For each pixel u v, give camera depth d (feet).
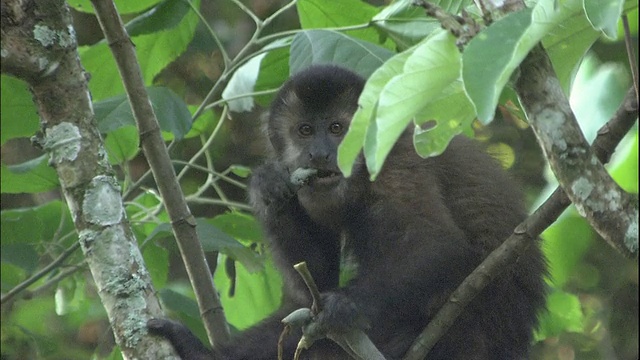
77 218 28.04
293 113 38.55
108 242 27.84
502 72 18.86
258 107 55.72
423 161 35.50
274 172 36.60
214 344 34.45
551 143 20.84
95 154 28.37
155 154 33.60
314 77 38.09
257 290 43.45
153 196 43.37
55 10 28.27
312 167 36.88
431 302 33.50
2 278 40.98
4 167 38.78
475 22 20.43
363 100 20.72
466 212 35.60
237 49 57.98
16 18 27.63
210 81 58.90
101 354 42.86
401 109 20.16
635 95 22.59
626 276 56.34
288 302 40.16
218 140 57.11
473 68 18.98
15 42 27.50
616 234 20.75
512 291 35.78
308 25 41.93
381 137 19.97
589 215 20.80
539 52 20.98
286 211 37.11
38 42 27.81
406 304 33.17
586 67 45.96
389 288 33.27
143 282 28.02
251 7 58.08
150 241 38.83
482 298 35.37
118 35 32.71
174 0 39.19
